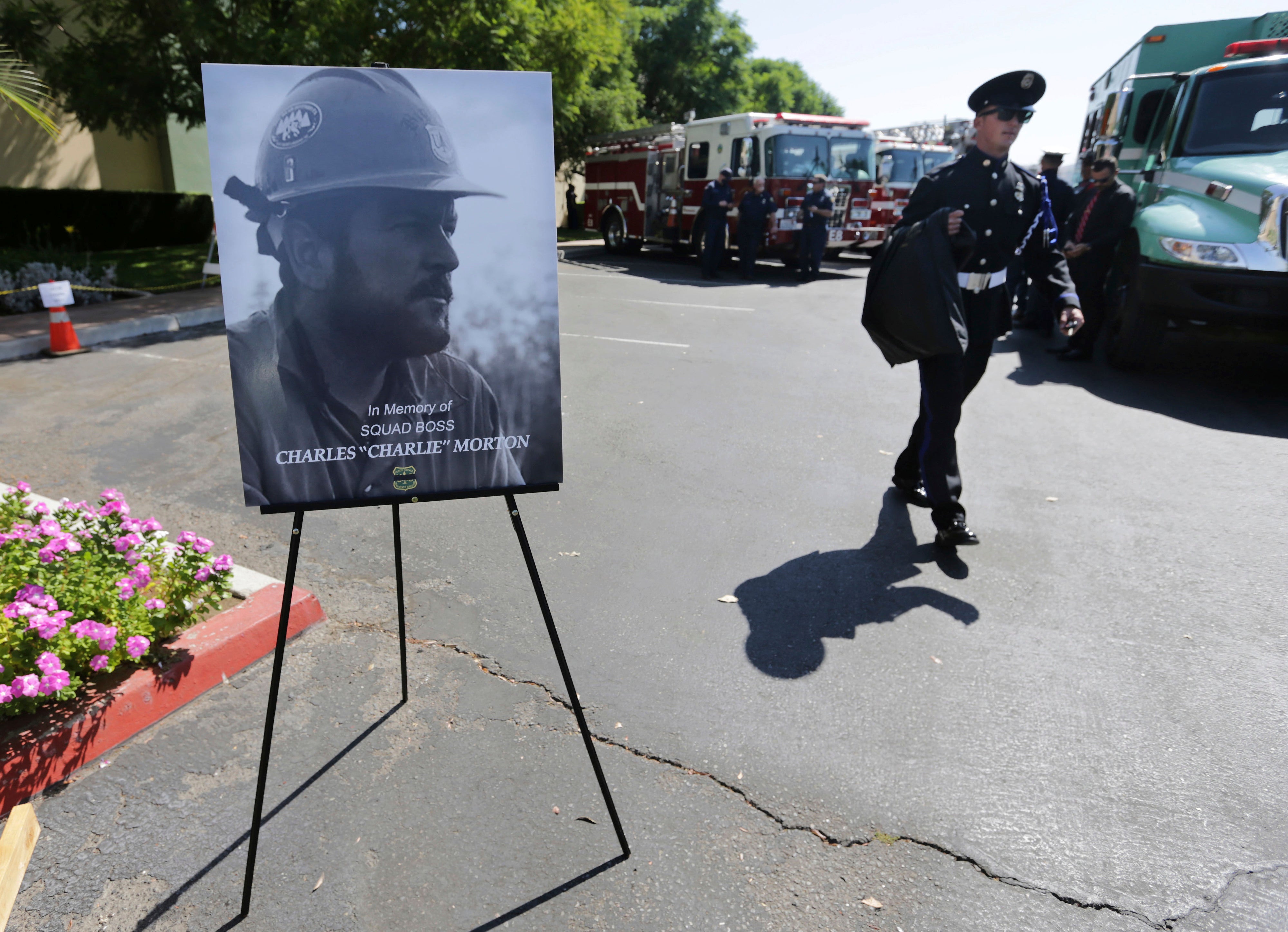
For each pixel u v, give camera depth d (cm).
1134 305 702
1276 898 207
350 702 278
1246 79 701
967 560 386
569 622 329
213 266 1163
